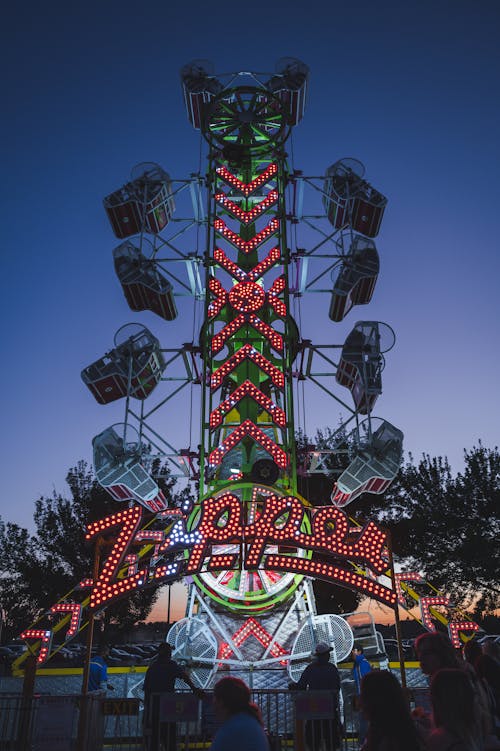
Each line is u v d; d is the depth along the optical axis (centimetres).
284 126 2689
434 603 2078
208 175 2650
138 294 2575
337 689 1092
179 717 991
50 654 1939
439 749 458
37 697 1094
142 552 2091
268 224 2570
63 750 1048
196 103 2827
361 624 2022
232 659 1895
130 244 2561
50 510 5406
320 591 4269
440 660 664
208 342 2405
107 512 5303
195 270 2606
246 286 2436
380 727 481
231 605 1997
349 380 2505
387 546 1529
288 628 1958
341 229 2662
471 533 4338
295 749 974
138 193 2581
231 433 2206
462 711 470
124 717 1495
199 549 1548
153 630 6359
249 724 518
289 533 1556
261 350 2494
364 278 2544
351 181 2650
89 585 2030
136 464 2236
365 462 2264
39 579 5116
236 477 2297
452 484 4594
